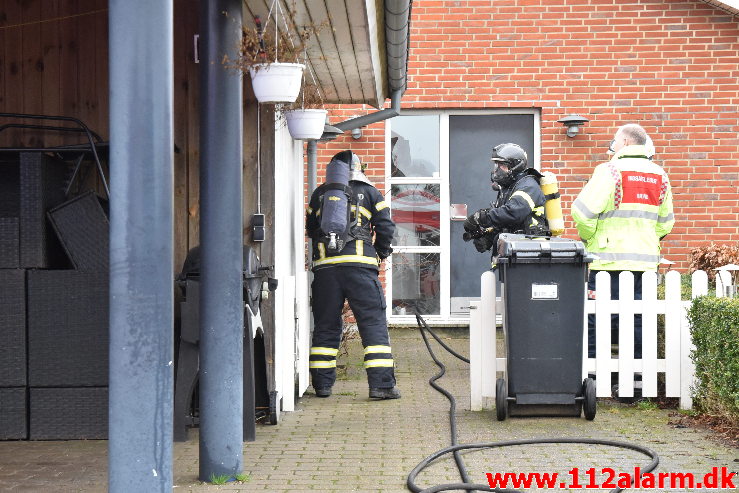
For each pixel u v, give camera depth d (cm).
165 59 434
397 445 704
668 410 836
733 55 1299
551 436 730
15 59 797
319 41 776
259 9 684
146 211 432
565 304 787
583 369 796
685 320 841
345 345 1151
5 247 727
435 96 1315
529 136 1331
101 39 796
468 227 949
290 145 937
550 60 1312
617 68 1308
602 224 899
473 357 841
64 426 727
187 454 682
